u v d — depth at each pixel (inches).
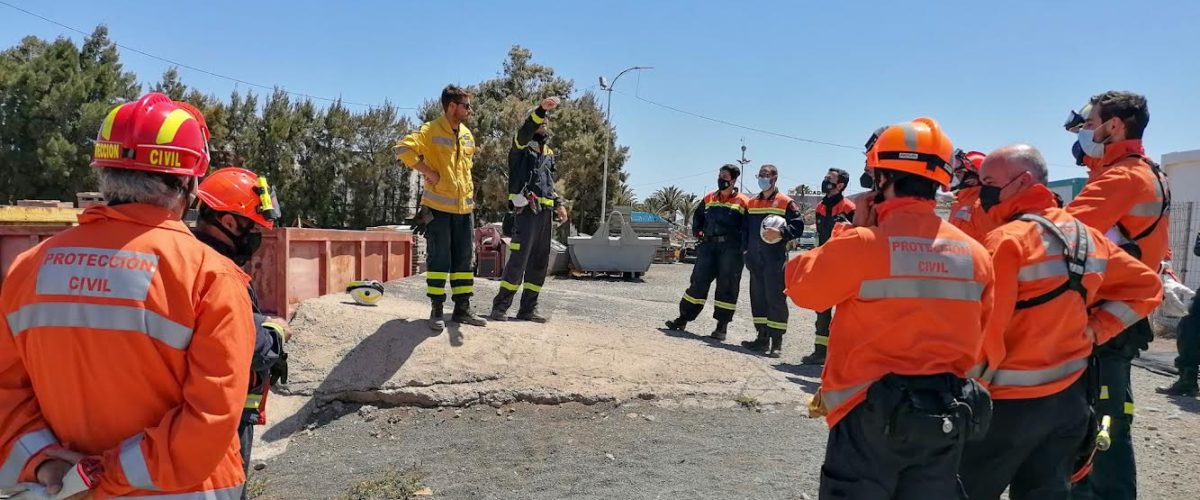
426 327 252.4
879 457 102.7
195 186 87.7
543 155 287.6
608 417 220.5
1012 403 118.4
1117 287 128.4
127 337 76.3
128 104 83.4
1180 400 273.1
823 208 320.8
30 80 1187.9
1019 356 118.7
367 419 215.9
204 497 84.4
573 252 725.3
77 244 78.9
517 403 225.5
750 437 209.6
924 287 104.7
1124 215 150.5
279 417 212.5
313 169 1390.3
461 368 233.5
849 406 107.1
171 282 77.9
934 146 108.8
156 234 80.0
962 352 105.1
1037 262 117.9
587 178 1621.6
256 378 106.3
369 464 189.2
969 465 122.9
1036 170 127.6
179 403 80.0
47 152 1179.3
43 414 80.0
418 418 217.2
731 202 340.5
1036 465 121.3
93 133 1213.7
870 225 119.3
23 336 78.4
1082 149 164.6
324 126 1407.5
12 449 78.3
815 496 172.7
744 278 837.2
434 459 191.9
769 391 243.8
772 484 179.0
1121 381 151.6
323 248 300.2
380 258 395.9
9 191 1195.9
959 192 161.2
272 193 116.3
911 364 104.0
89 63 1277.1
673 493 173.0
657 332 338.6
